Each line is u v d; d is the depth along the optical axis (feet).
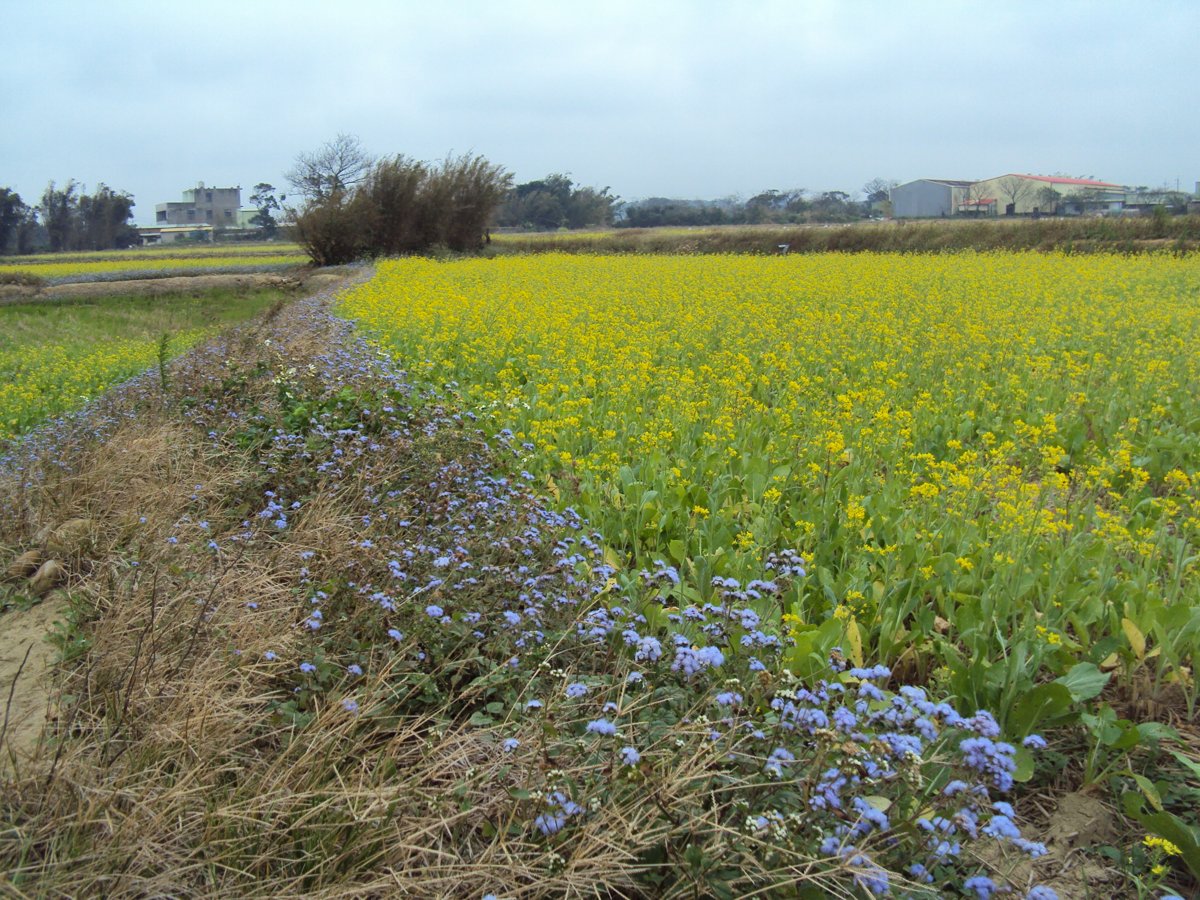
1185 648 13.20
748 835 8.63
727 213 253.85
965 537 16.84
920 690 9.86
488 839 9.37
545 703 10.59
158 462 20.07
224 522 17.61
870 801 9.75
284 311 57.62
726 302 51.01
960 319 43.09
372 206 120.57
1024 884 9.86
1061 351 35.53
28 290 92.58
